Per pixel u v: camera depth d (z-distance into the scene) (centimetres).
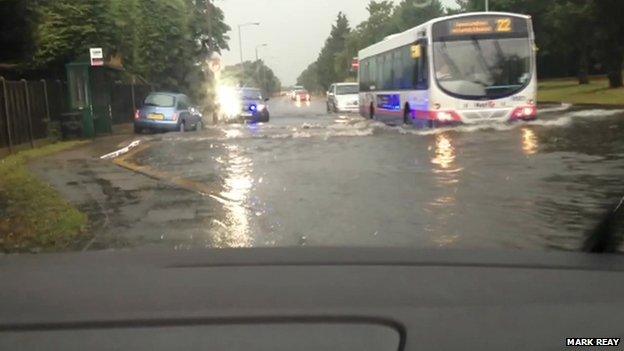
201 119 2725
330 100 4394
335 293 276
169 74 3934
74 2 2223
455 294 272
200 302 264
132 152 1675
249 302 263
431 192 991
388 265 340
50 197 959
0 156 1562
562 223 774
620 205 447
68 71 2095
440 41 1862
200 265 348
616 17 3391
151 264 354
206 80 4331
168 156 1575
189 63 4141
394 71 2278
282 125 2689
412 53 1980
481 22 1867
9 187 1028
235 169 1312
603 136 1603
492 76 1862
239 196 1008
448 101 1855
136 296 275
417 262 349
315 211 882
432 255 376
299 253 387
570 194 941
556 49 4756
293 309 251
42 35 1647
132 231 782
